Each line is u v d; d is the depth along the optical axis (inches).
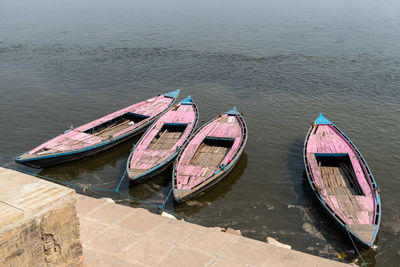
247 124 1277.1
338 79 1689.2
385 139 1145.4
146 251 363.9
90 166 1052.5
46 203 250.4
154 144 1112.2
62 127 1274.6
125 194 906.7
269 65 1940.2
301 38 2536.9
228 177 970.1
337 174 919.7
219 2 5157.5
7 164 1042.7
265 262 349.1
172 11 4170.8
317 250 703.1
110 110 1421.0
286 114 1346.0
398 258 681.0
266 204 855.7
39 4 5265.8
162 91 1617.9
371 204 762.2
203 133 1105.4
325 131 1085.1
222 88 1632.6
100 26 3186.5
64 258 267.7
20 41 2586.1
